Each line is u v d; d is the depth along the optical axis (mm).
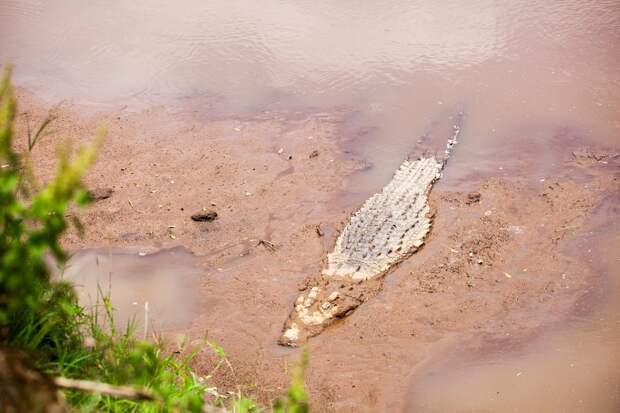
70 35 17406
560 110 13531
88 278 9367
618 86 14250
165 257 9953
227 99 14414
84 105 14250
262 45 16562
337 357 8211
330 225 10641
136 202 11141
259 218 10805
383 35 16938
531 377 7805
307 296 9047
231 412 6332
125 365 5488
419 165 11758
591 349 8164
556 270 9523
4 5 19234
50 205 3816
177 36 17172
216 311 8914
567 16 17578
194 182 11711
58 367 5203
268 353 8219
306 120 13602
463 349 8305
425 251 10055
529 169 11820
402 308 9000
